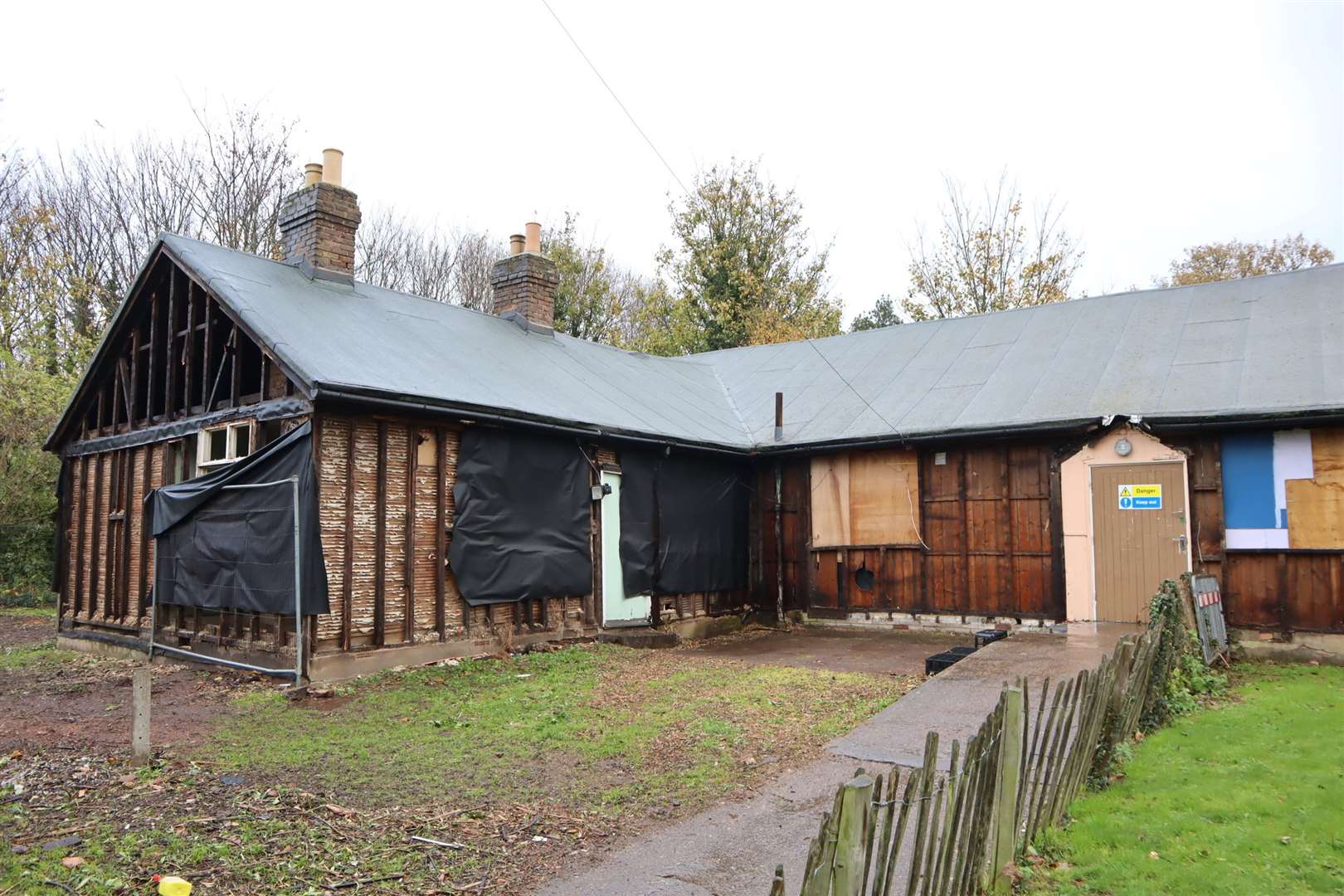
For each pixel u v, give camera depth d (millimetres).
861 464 14539
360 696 8609
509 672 9828
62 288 24906
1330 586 10547
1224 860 4613
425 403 9727
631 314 39250
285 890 4258
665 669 10195
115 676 10156
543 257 16156
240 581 9680
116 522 12391
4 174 24375
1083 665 8547
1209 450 11398
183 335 11711
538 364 13844
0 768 6230
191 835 4914
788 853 4742
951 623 13445
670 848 4840
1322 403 10430
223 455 10953
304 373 8867
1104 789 5715
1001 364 14719
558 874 4516
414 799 5609
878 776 3145
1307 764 6133
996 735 4180
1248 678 9586
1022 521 12898
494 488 11000
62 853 4648
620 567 12875
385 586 9773
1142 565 11781
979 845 3992
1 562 18844
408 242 34406
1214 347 12789
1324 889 4270
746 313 32281
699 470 14547
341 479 9484
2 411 18234
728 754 6559
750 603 15477
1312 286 13469
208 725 7574
